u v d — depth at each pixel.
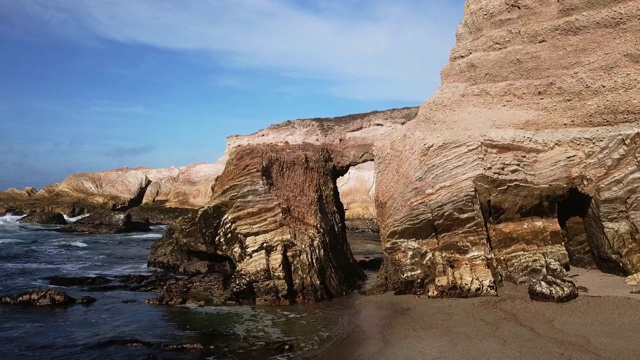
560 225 14.50
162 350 11.20
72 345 11.59
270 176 16.38
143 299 16.05
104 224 40.84
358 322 12.20
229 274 18.56
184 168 62.81
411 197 14.16
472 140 13.78
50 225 44.12
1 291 17.28
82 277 19.11
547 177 13.57
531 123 14.31
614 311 10.77
